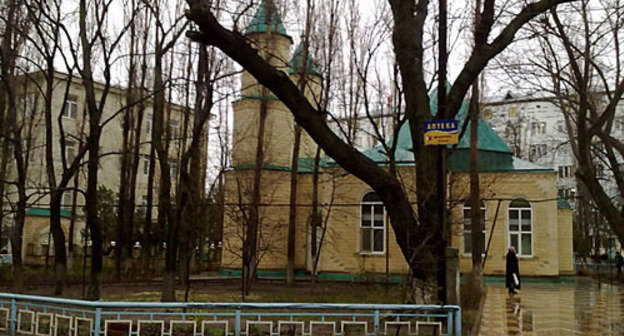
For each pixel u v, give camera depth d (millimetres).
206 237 39219
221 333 10836
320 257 27594
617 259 32000
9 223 32281
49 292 19750
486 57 12953
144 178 43000
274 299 18656
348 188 27281
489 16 13086
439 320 10758
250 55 11195
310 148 33000
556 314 15391
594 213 38312
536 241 26656
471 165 21250
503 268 26719
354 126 24750
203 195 28766
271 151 29625
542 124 57750
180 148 32406
